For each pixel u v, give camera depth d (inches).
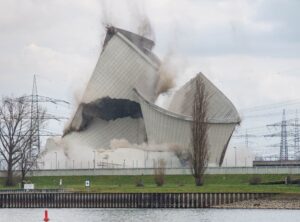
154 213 6663.4
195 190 7308.1
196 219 6161.4
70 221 6117.1
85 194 7322.8
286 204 7032.5
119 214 6599.4
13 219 6318.9
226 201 7101.4
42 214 6712.6
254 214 6520.7
